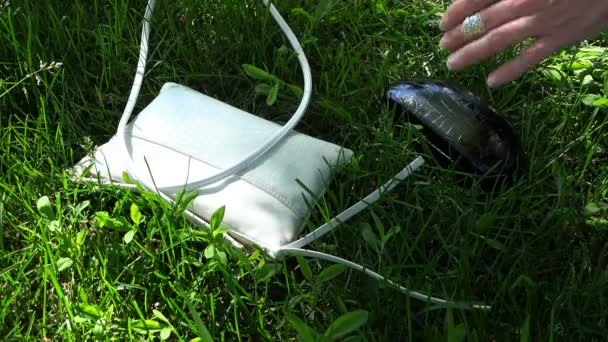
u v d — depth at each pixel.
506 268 1.51
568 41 1.53
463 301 1.40
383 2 2.05
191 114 1.66
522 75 1.88
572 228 1.57
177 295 1.45
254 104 1.85
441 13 2.07
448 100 1.64
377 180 1.68
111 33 1.92
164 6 2.00
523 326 1.24
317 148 1.62
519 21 1.52
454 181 1.65
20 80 1.81
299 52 1.86
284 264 1.45
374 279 1.46
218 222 1.44
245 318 1.44
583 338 1.37
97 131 1.80
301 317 1.45
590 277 1.48
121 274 1.45
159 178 1.57
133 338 1.35
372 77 1.89
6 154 1.66
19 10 1.95
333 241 1.56
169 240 1.54
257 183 1.54
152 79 1.90
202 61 1.97
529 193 1.64
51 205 1.58
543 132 1.77
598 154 1.74
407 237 1.54
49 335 1.41
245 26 1.99
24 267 1.45
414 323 1.43
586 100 1.78
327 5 1.93
